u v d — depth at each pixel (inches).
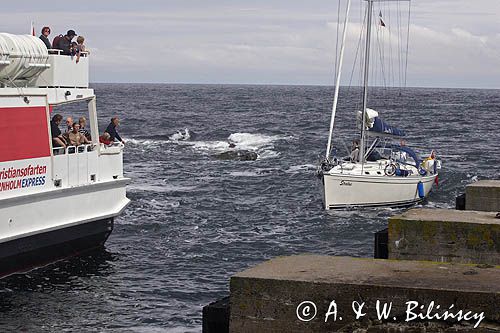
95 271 1034.1
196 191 1827.0
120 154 1162.6
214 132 3695.9
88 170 1088.8
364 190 1585.9
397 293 417.1
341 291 423.5
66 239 1047.0
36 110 987.3
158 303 900.0
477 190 815.7
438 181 1932.8
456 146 3038.9
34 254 996.6
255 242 1268.5
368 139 1791.3
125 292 941.8
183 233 1322.6
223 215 1515.7
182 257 1141.7
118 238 1263.5
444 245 590.9
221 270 1075.3
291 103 7706.7
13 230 947.3
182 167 2372.0
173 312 866.1
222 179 2069.4
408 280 429.4
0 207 922.7
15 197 941.2
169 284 987.3
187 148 2994.6
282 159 2605.8
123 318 840.9
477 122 4608.8
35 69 1024.2
